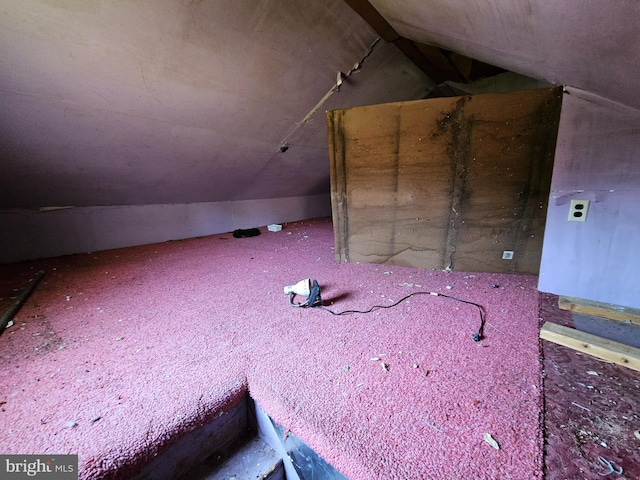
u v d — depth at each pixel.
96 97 1.64
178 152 2.38
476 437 0.66
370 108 1.76
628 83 0.85
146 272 2.01
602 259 1.27
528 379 0.84
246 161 2.99
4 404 0.78
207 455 0.83
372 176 1.89
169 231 3.13
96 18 1.29
